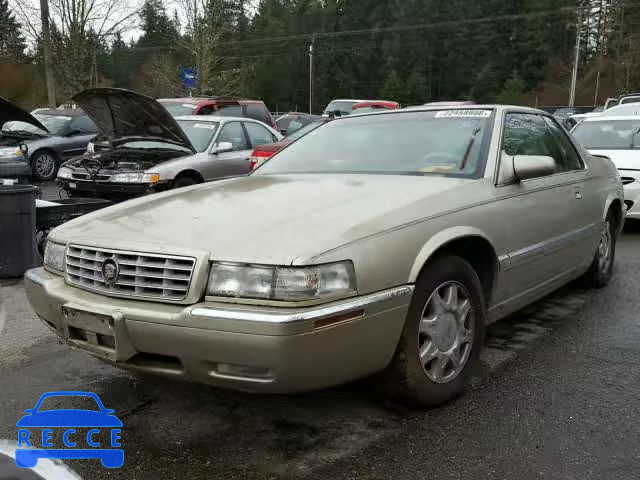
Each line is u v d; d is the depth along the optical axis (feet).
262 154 29.68
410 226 10.05
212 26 98.07
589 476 8.88
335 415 10.81
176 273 8.98
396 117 14.89
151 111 28.32
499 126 13.35
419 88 211.41
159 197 12.16
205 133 32.73
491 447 9.68
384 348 9.55
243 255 8.79
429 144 13.44
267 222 9.68
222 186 12.67
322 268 8.72
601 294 18.19
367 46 217.77
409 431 10.21
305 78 173.58
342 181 12.16
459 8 220.23
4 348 14.24
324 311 8.57
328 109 66.39
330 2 200.13
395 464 9.25
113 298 9.43
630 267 21.63
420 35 220.23
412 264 9.83
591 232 16.33
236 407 11.14
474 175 12.27
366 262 9.17
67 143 47.19
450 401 11.23
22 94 56.85
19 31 67.21
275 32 159.63
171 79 106.22
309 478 8.95
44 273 10.88
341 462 9.33
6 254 19.84
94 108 28.91
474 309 11.42
